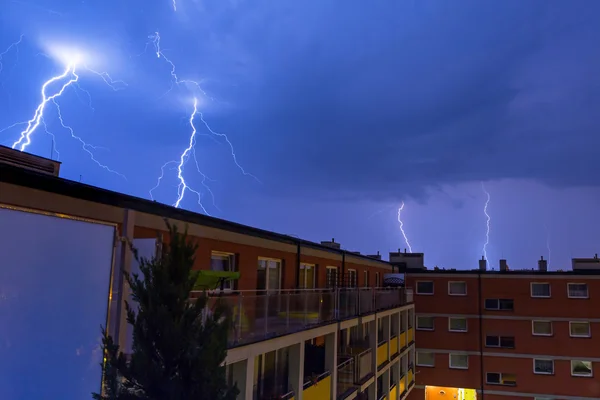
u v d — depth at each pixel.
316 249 18.16
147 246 6.46
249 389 9.63
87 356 5.90
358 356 18.12
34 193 6.48
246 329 9.80
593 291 32.25
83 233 6.04
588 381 31.56
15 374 5.23
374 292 20.86
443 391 34.50
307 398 13.10
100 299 6.13
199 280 8.48
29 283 5.44
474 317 34.09
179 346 4.86
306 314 13.16
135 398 4.82
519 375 32.69
